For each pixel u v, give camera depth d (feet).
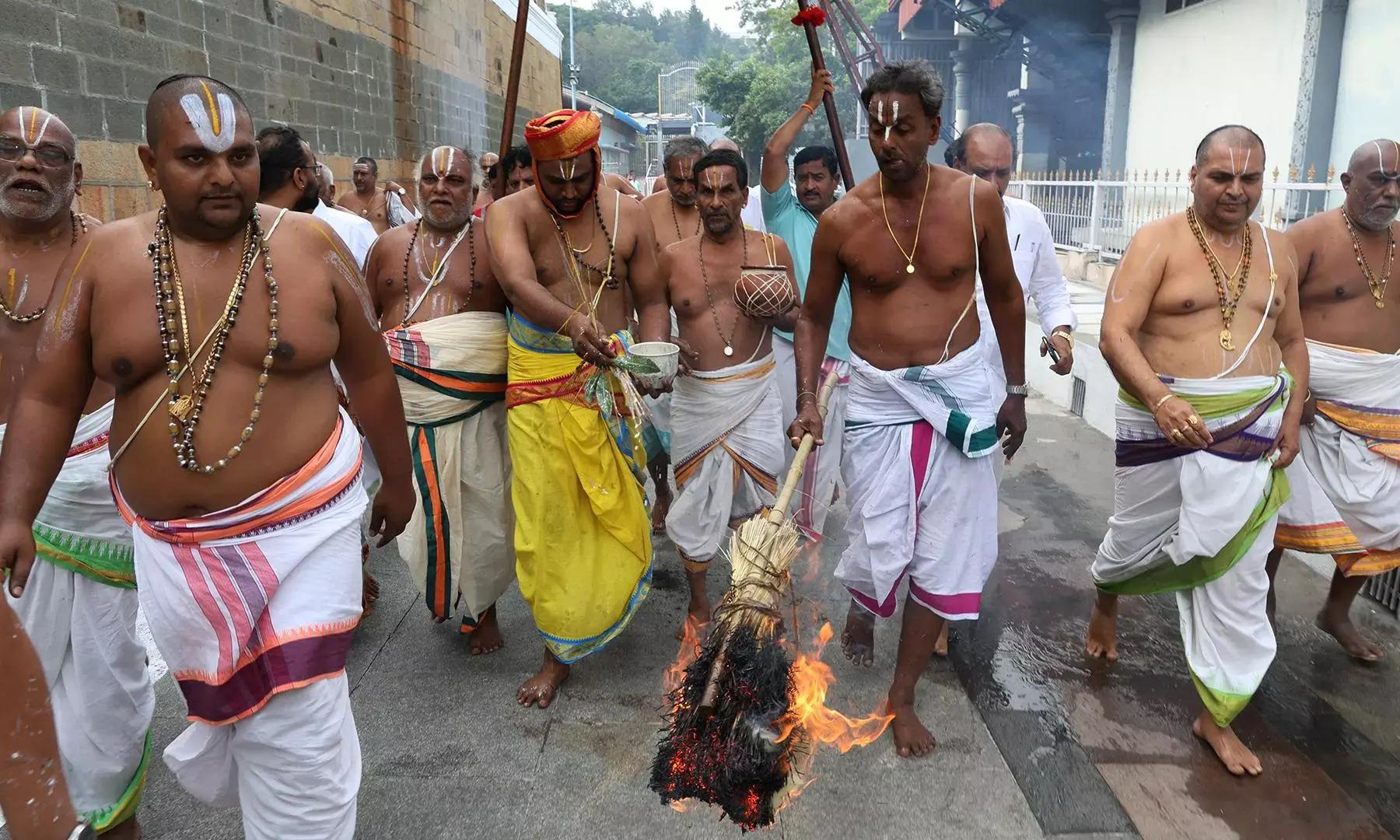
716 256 13.84
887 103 9.89
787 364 16.19
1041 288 14.89
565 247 11.70
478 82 45.44
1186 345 10.80
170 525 7.23
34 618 8.41
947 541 10.71
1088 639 13.01
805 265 16.43
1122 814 9.68
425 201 12.23
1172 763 10.55
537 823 9.53
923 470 10.76
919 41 82.58
